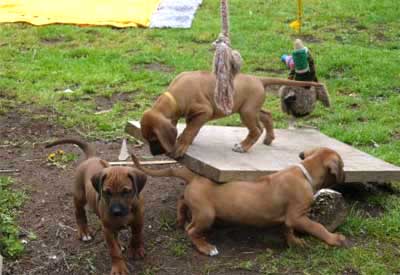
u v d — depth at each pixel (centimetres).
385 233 209
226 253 198
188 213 211
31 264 194
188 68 380
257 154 217
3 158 268
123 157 262
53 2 483
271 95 343
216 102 200
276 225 197
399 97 339
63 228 214
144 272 188
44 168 259
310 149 211
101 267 193
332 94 345
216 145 222
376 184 240
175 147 202
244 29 455
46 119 308
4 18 455
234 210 192
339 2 523
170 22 460
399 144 283
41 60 388
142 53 404
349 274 188
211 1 521
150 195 234
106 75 365
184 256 196
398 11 500
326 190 208
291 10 504
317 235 192
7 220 215
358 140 287
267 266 191
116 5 482
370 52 409
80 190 199
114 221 181
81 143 214
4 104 323
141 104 328
